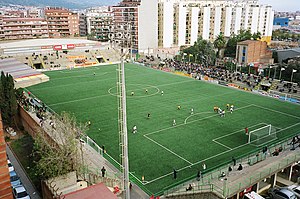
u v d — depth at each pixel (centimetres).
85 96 6888
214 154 4056
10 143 4553
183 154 4066
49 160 2880
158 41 14712
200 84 8050
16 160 3997
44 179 2806
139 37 13625
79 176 3108
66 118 4009
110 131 4828
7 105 5153
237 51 10800
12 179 3306
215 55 11481
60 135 3353
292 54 10381
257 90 7375
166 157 3984
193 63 11056
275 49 11856
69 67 10644
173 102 6397
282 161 3675
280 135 4703
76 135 3738
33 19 17300
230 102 6438
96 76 9125
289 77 8456
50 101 6500
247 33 12694
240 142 4434
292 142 4266
